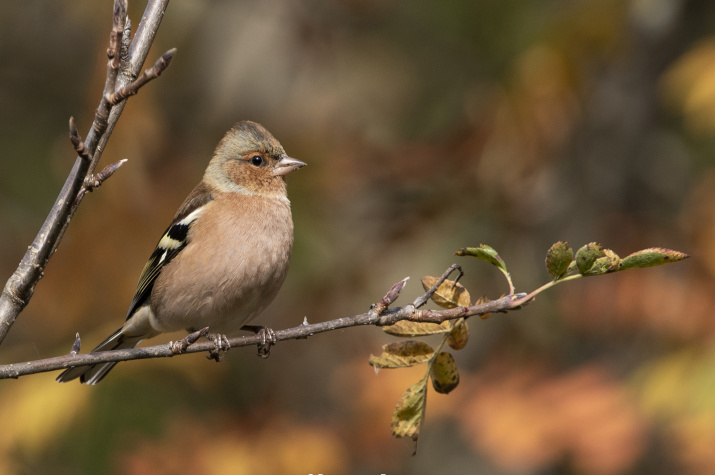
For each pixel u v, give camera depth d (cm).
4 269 1277
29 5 1471
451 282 566
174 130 1304
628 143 1321
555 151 1285
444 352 557
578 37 1251
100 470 1042
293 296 1239
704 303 1092
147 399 1096
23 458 1055
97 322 1095
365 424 1123
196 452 1073
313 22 1420
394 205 1296
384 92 1413
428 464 1325
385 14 1413
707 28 1294
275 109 1417
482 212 1330
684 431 938
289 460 1098
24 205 1348
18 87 1453
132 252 1097
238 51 1438
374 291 1266
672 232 1221
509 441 1015
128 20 586
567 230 1325
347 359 1230
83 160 516
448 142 1280
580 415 1012
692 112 1055
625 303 1134
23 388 1048
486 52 1370
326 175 1262
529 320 1263
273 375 1255
